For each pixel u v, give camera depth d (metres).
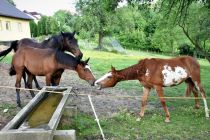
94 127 6.02
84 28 38.03
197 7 15.73
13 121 3.75
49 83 6.99
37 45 8.49
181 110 7.60
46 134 3.31
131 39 49.47
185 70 6.71
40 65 6.96
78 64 6.94
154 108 7.93
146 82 6.64
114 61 23.78
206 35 17.58
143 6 10.75
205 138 5.48
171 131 5.86
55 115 4.05
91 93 9.91
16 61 7.25
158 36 36.22
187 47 37.34
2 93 8.86
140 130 5.91
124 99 9.13
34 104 4.96
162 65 6.58
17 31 32.72
